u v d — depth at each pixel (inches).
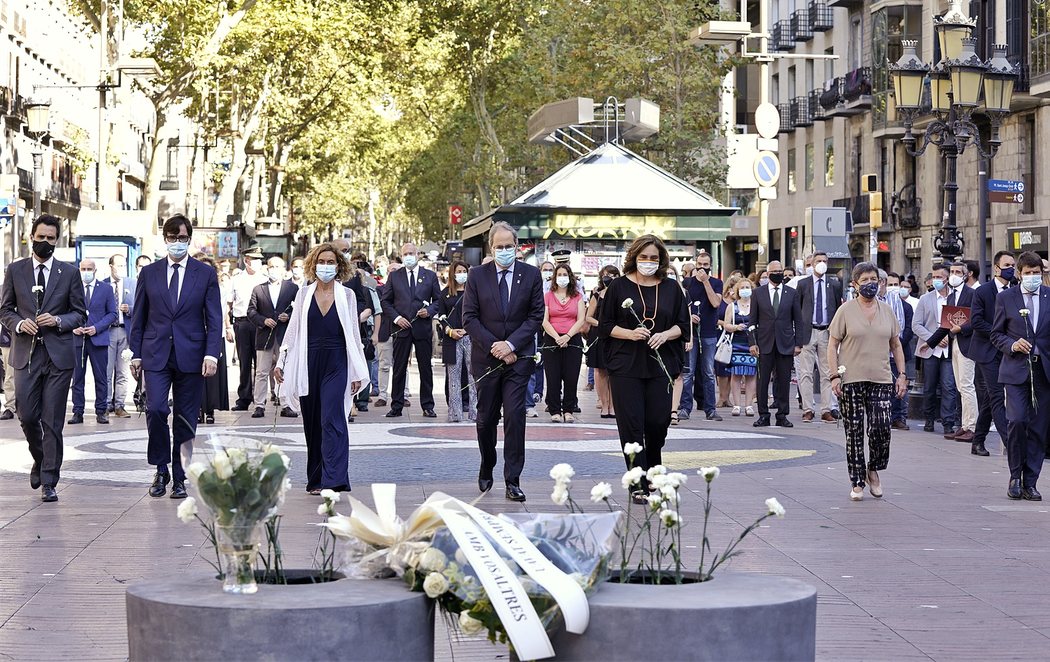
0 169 2145.7
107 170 1736.0
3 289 466.3
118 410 813.9
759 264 1080.2
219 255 2096.5
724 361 837.2
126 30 1956.2
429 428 744.3
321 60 1966.0
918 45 2017.7
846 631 285.0
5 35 2191.2
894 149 2059.5
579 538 205.8
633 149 1675.7
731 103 1729.8
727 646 189.8
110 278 807.7
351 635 188.9
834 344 486.3
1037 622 294.8
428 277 821.9
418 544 201.5
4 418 784.9
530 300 474.9
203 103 2138.3
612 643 191.0
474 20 2054.6
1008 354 494.6
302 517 423.2
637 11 1637.6
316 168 3095.5
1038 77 1614.2
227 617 187.2
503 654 264.7
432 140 2896.2
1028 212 1690.5
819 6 2282.2
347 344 474.9
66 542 380.5
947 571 350.0
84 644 268.2
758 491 496.1
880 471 566.3
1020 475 490.3
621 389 461.7
